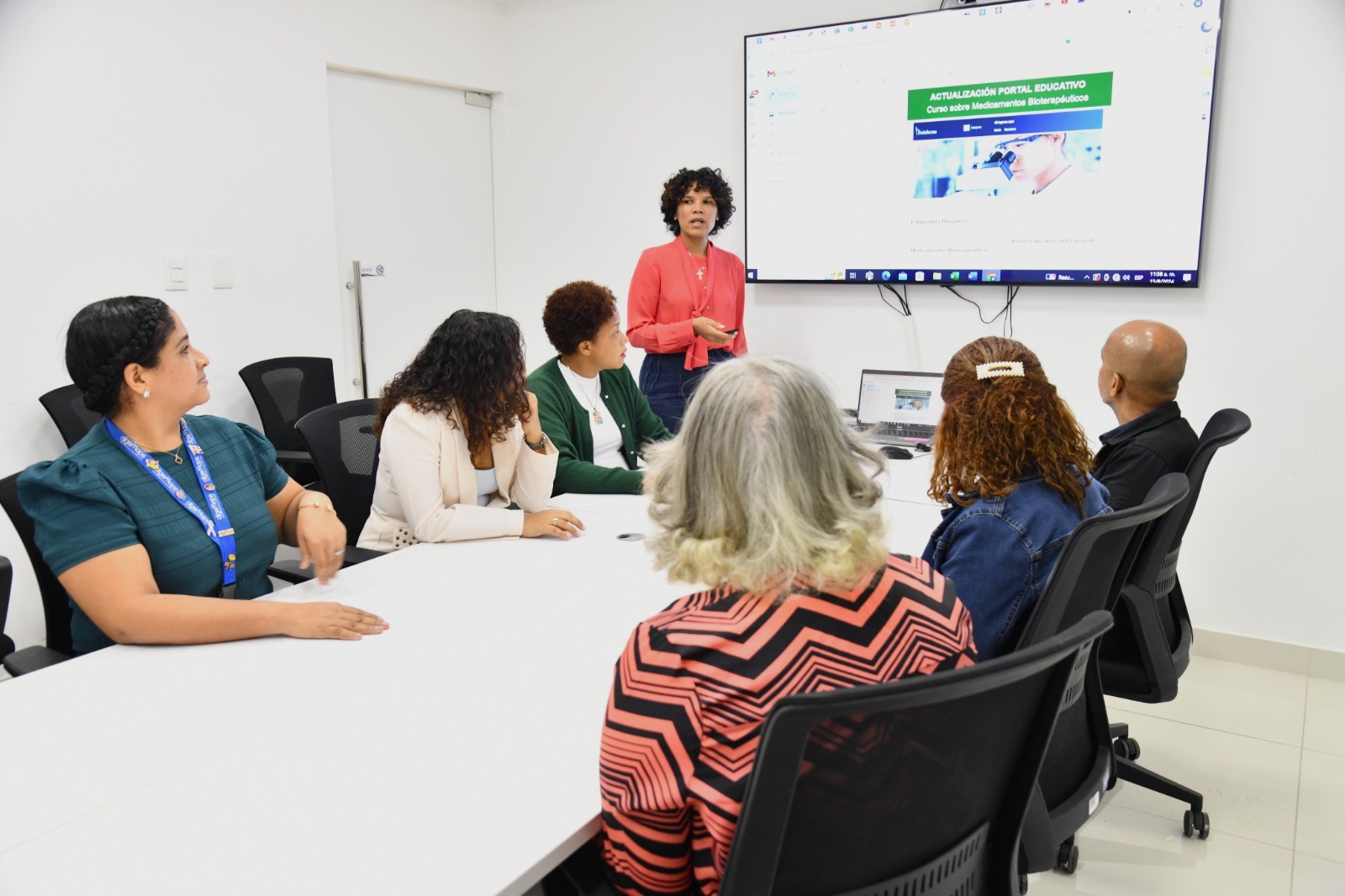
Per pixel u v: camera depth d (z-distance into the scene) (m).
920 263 3.55
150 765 1.16
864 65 3.52
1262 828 2.25
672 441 1.03
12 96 2.90
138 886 0.94
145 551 1.56
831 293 3.81
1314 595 3.05
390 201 4.21
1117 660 2.08
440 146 4.41
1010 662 0.82
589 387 2.73
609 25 4.21
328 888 0.94
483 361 2.09
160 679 1.38
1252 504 3.11
